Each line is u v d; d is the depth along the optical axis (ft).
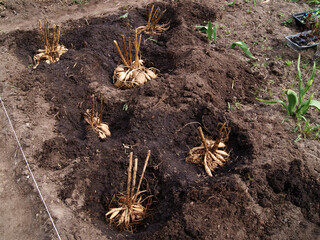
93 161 4.79
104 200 4.45
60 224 4.13
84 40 7.37
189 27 7.72
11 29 8.07
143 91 5.76
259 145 4.89
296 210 4.17
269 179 4.39
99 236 4.01
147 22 8.18
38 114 5.69
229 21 7.97
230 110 5.60
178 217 3.97
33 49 7.38
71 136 5.40
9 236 4.18
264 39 7.38
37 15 8.63
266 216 4.12
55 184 4.61
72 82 6.24
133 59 7.02
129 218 4.24
